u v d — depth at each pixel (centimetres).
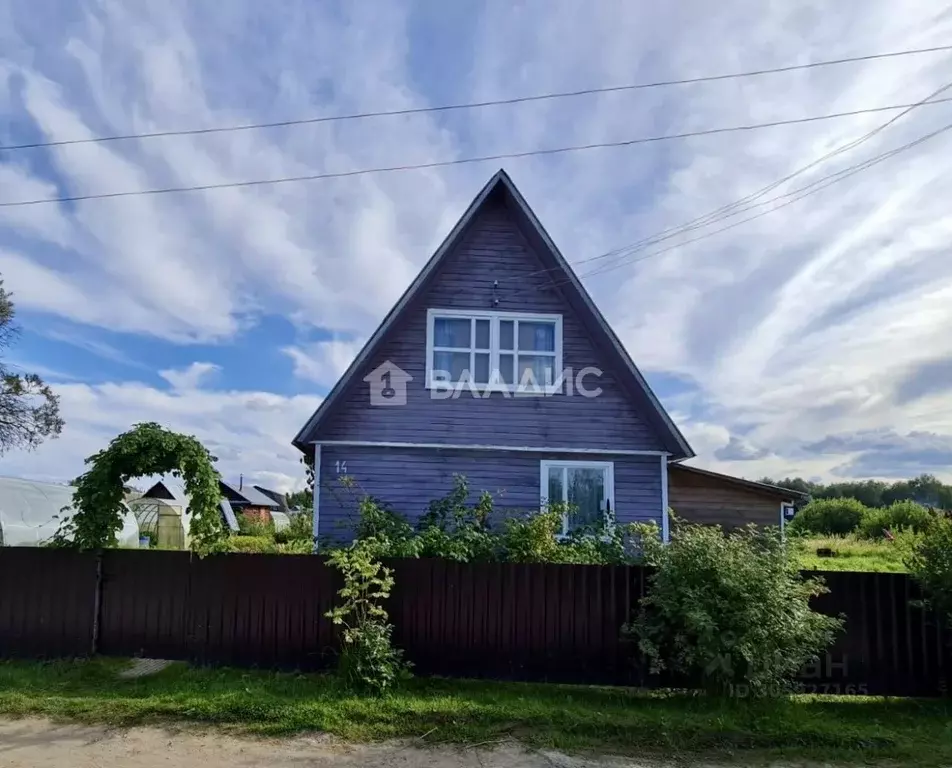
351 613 897
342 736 706
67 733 700
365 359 1372
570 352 1452
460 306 1452
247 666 924
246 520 4000
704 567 825
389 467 1391
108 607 956
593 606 920
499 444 1409
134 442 955
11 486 1945
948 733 750
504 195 1465
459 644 916
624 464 1426
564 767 646
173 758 644
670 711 780
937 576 854
